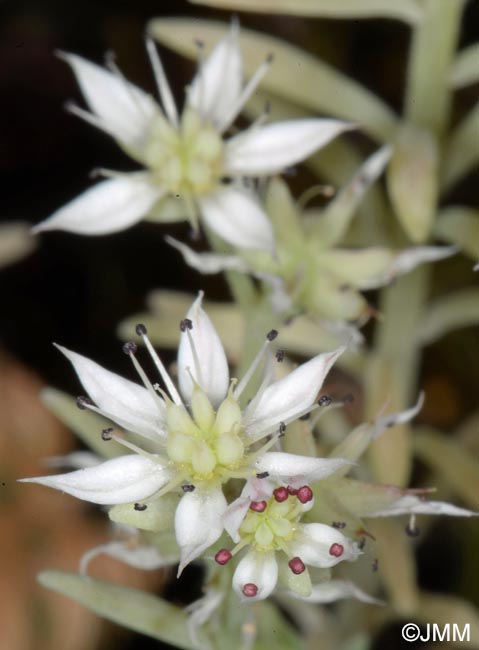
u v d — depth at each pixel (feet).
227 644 0.19
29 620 0.25
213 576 0.18
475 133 0.23
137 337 0.24
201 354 0.18
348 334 0.21
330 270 0.21
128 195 0.20
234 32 0.21
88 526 0.26
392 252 0.21
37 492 0.26
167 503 0.17
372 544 0.20
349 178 0.24
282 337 0.23
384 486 0.18
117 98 0.21
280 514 0.17
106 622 0.25
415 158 0.21
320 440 0.24
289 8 0.22
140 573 0.25
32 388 0.27
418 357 0.27
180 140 0.20
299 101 0.24
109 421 0.20
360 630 0.23
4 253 0.26
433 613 0.23
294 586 0.17
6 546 0.26
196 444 0.17
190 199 0.20
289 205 0.21
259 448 0.18
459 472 0.23
